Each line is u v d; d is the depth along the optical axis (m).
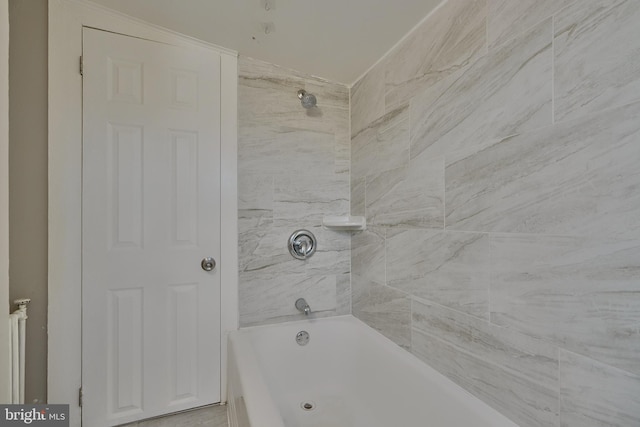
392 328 1.55
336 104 1.93
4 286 0.90
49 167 1.32
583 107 0.77
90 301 1.39
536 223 0.88
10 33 1.27
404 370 1.34
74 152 1.36
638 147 0.67
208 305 1.62
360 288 1.85
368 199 1.76
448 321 1.20
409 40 1.42
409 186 1.42
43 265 1.33
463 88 1.12
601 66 0.73
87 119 1.38
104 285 1.41
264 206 1.77
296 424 1.48
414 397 1.27
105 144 1.41
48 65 1.32
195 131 1.58
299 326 1.77
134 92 1.47
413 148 1.39
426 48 1.31
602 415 0.74
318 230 1.89
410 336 1.42
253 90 1.74
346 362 1.79
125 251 1.45
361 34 1.47
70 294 1.36
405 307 1.45
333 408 1.62
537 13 0.87
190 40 1.57
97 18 1.39
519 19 0.92
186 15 1.40
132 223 1.46
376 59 1.67
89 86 1.38
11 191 1.28
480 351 1.06
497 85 0.99
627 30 0.69
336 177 1.93
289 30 1.47
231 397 1.47
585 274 0.77
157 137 1.51
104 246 1.41
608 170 0.72
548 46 0.84
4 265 0.89
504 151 0.97
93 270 1.39
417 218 1.37
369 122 1.75
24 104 1.29
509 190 0.96
